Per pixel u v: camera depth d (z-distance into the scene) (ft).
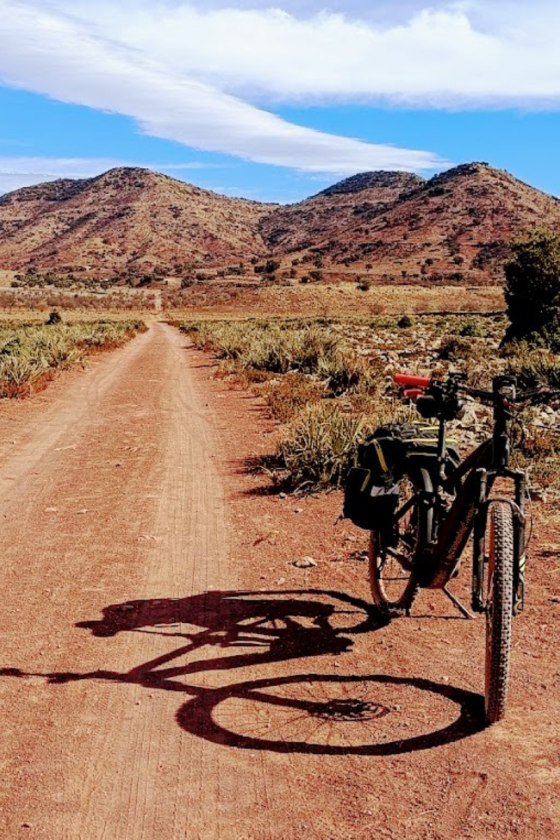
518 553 12.59
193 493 28.66
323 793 11.05
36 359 80.12
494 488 26.73
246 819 10.61
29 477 31.89
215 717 13.15
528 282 131.23
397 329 179.73
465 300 467.52
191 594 18.85
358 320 255.09
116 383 69.56
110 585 19.57
